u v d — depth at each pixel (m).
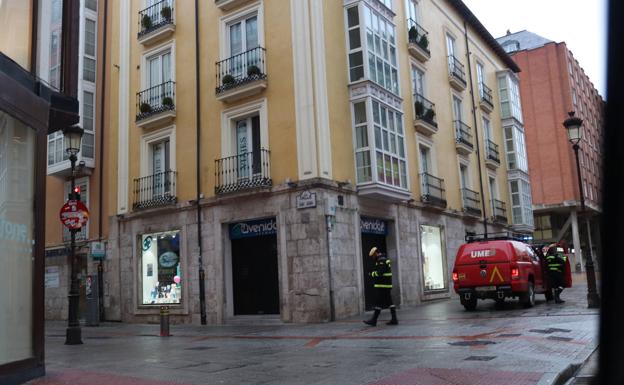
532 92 56.09
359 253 16.89
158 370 8.20
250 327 15.30
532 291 15.62
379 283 13.36
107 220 21.31
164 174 19.64
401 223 19.70
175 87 19.72
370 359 8.48
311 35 16.59
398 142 18.97
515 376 6.62
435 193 22.44
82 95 22.20
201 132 18.69
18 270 7.31
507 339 9.70
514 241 15.58
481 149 28.91
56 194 23.30
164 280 19.22
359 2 18.00
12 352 7.11
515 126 33.09
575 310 13.70
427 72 23.77
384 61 18.92
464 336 10.43
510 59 35.59
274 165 16.58
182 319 18.27
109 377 7.59
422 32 23.45
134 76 21.33
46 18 9.45
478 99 29.55
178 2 20.19
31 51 9.02
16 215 7.34
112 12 22.64
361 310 16.56
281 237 16.08
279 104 16.73
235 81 17.73
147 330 16.25
